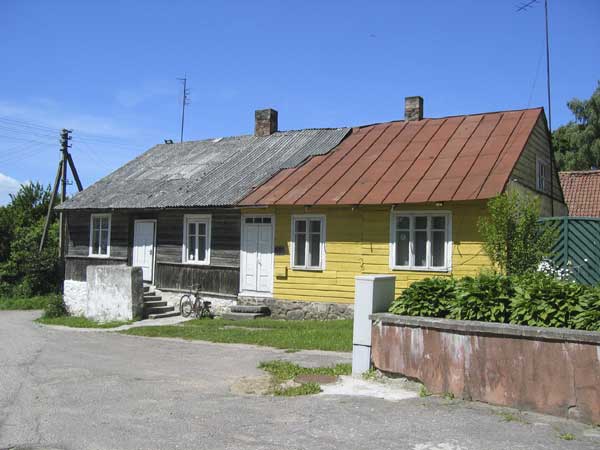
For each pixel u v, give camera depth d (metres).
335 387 8.21
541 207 17.75
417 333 7.88
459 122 18.41
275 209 17.53
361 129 20.64
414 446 5.77
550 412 6.55
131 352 12.31
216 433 6.38
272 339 12.92
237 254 18.36
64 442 6.21
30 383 9.26
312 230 16.95
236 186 18.92
